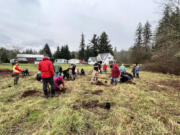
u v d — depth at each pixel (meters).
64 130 1.87
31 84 5.20
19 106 2.78
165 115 2.48
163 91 4.66
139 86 5.43
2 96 3.52
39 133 1.79
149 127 2.01
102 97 3.57
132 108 2.80
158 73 13.05
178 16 7.11
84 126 1.99
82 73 9.25
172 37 7.18
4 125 1.99
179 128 2.00
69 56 58.28
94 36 46.25
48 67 3.36
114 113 2.49
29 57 43.38
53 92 3.54
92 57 47.09
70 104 2.94
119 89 4.61
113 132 1.87
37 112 2.51
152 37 9.52
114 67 5.41
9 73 9.34
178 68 11.43
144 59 23.59
